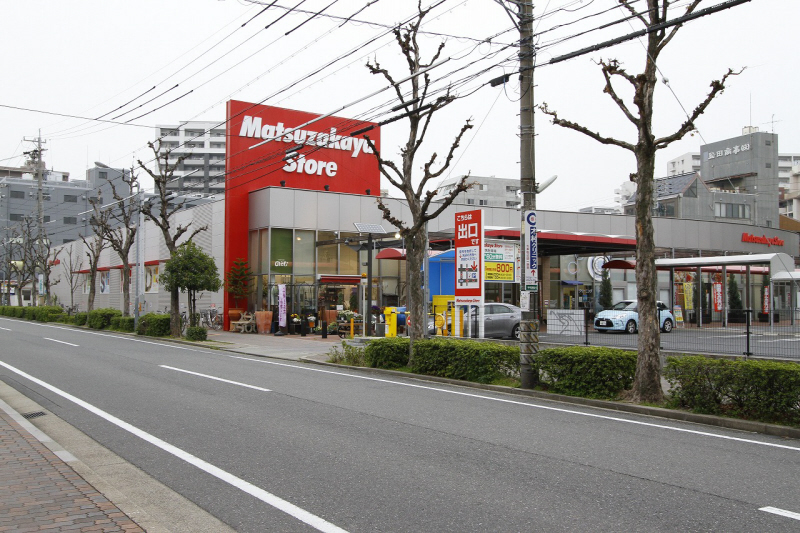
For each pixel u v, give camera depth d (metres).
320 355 19.38
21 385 12.45
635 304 27.77
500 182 80.75
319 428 8.52
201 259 27.31
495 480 6.13
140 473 6.43
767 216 62.69
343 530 4.83
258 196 31.56
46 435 7.92
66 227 81.25
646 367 10.72
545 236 26.00
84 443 7.72
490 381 13.12
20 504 5.17
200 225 35.69
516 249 23.62
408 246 16.16
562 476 6.29
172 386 12.41
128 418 9.20
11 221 78.69
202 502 5.53
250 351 20.98
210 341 24.89
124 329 31.02
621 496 5.64
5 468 6.27
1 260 70.94
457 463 6.77
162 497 5.68
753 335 15.72
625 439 8.08
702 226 39.41
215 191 100.75
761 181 63.75
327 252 31.89
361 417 9.35
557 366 11.78
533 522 4.97
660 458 7.07
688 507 5.35
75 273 57.41
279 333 28.00
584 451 7.37
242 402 10.59
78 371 14.69
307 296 30.97
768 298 34.19
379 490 5.81
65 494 5.45
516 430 8.55
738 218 57.38
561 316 20.47
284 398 11.06
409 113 14.64
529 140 12.66
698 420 9.41
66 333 29.09
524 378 12.28
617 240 28.00
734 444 7.87
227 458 6.97
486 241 22.86
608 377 11.06
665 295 36.62
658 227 37.94
